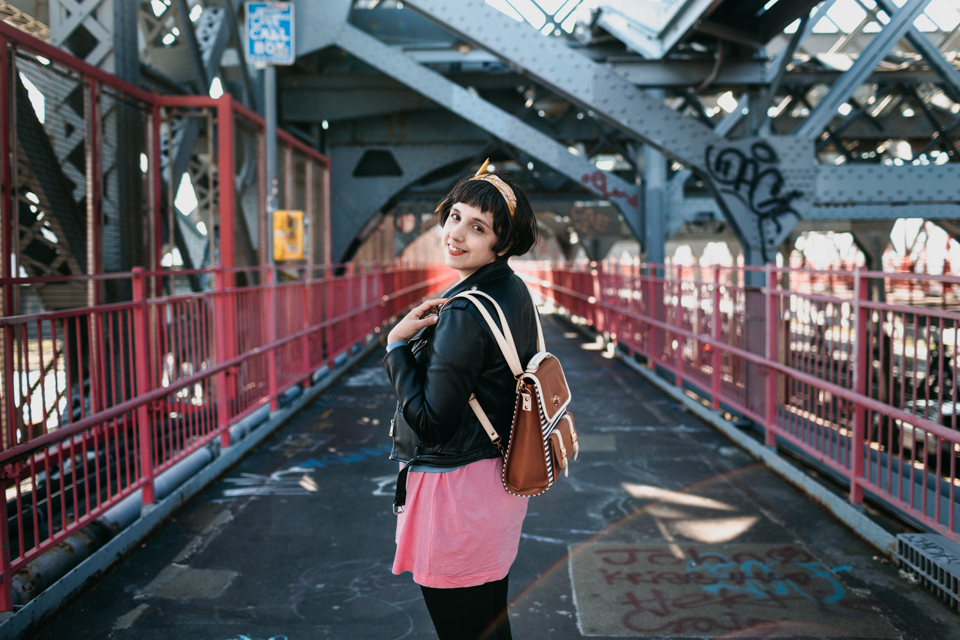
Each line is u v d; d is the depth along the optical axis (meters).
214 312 5.48
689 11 7.57
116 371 4.75
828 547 3.83
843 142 15.38
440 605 1.90
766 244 7.87
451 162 14.26
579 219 17.38
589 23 10.20
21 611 2.85
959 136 13.83
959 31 11.88
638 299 10.56
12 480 2.89
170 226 7.44
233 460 5.55
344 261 14.66
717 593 3.28
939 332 3.31
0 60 4.63
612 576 3.48
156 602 3.22
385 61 11.59
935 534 3.58
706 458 5.72
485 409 1.87
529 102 13.95
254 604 3.20
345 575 3.51
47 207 5.26
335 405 8.01
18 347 3.00
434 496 1.85
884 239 16.38
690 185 16.78
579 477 5.19
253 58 8.39
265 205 8.96
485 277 1.96
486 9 7.59
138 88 6.61
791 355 5.29
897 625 2.97
